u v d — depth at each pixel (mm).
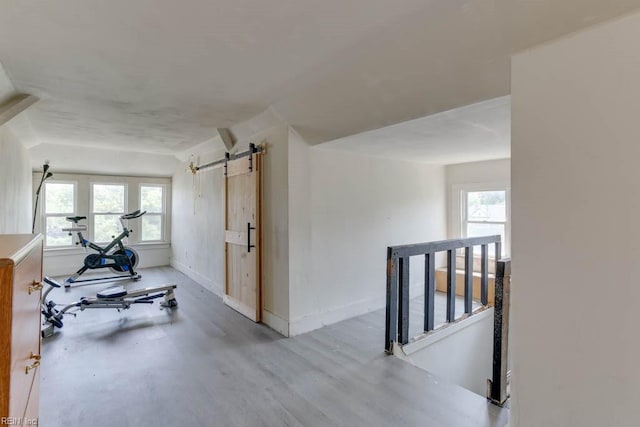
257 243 3754
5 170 3305
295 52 2100
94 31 1838
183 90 2762
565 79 1511
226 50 2076
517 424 1699
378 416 2090
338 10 1656
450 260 3408
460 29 1730
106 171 6531
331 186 3824
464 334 3592
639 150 1313
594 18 1391
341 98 2666
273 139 3594
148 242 7109
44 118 3602
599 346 1433
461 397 2303
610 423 1407
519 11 1520
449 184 5328
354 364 2777
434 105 2350
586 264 1464
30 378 1211
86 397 2285
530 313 1645
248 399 2273
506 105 2271
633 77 1320
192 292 5098
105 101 3039
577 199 1485
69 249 6332
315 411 2141
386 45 2006
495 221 4832
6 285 860
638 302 1329
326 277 3748
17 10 1629
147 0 1557
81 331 3518
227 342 3230
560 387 1551
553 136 1556
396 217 4609
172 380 2518
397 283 3068
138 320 3859
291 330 3391
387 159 4500
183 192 6395
